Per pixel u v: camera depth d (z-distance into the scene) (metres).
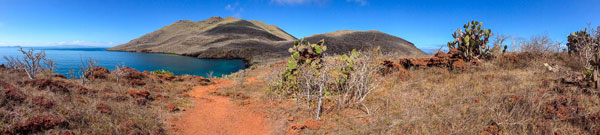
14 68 8.76
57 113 4.30
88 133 3.97
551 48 9.59
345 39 56.97
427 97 5.79
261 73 15.84
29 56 8.23
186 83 10.99
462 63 8.74
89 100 5.52
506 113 4.23
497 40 9.94
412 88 6.71
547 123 3.78
